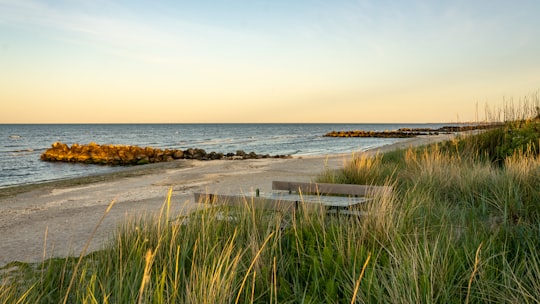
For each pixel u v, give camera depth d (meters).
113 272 3.82
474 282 3.21
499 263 3.64
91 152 34.72
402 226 4.34
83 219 8.31
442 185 7.47
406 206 5.35
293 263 3.93
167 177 15.93
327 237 4.29
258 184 12.65
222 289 3.03
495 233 4.26
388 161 13.34
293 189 7.42
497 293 3.04
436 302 2.88
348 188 6.88
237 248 4.25
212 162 22.73
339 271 3.51
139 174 17.88
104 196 11.68
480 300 3.02
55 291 3.79
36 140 74.69
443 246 3.75
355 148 41.91
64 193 12.85
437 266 3.26
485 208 5.82
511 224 4.95
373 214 4.59
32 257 5.65
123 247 4.48
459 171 7.89
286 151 40.19
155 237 4.63
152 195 11.41
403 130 108.38
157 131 134.62
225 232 4.67
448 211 5.52
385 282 3.04
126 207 9.46
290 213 5.59
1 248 6.31
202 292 2.95
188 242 4.43
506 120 12.67
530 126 11.20
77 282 3.81
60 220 8.39
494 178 6.90
